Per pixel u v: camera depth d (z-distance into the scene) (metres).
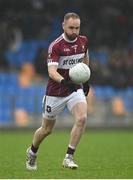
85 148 37.97
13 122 59.91
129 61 71.75
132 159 29.17
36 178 19.62
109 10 75.31
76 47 21.70
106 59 71.50
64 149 37.12
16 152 34.50
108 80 68.38
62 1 74.50
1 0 73.12
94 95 62.69
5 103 59.72
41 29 74.06
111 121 62.78
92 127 62.06
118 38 74.62
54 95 21.73
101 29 74.44
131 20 75.69
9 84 64.62
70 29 21.17
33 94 60.91
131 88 68.56
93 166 24.83
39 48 71.38
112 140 46.81
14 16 73.50
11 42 71.94
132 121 63.28
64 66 21.80
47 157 30.69
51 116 21.97
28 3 74.06
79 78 20.80
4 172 21.98
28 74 67.38
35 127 60.31
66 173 21.25
